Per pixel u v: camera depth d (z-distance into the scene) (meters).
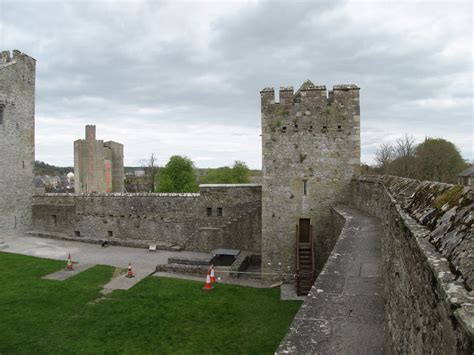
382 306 6.11
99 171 47.03
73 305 14.12
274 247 17.12
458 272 2.29
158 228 25.09
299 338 5.14
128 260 21.03
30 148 28.80
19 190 27.78
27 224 28.50
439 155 30.30
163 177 48.00
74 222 27.58
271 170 17.11
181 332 11.95
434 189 4.20
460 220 2.84
